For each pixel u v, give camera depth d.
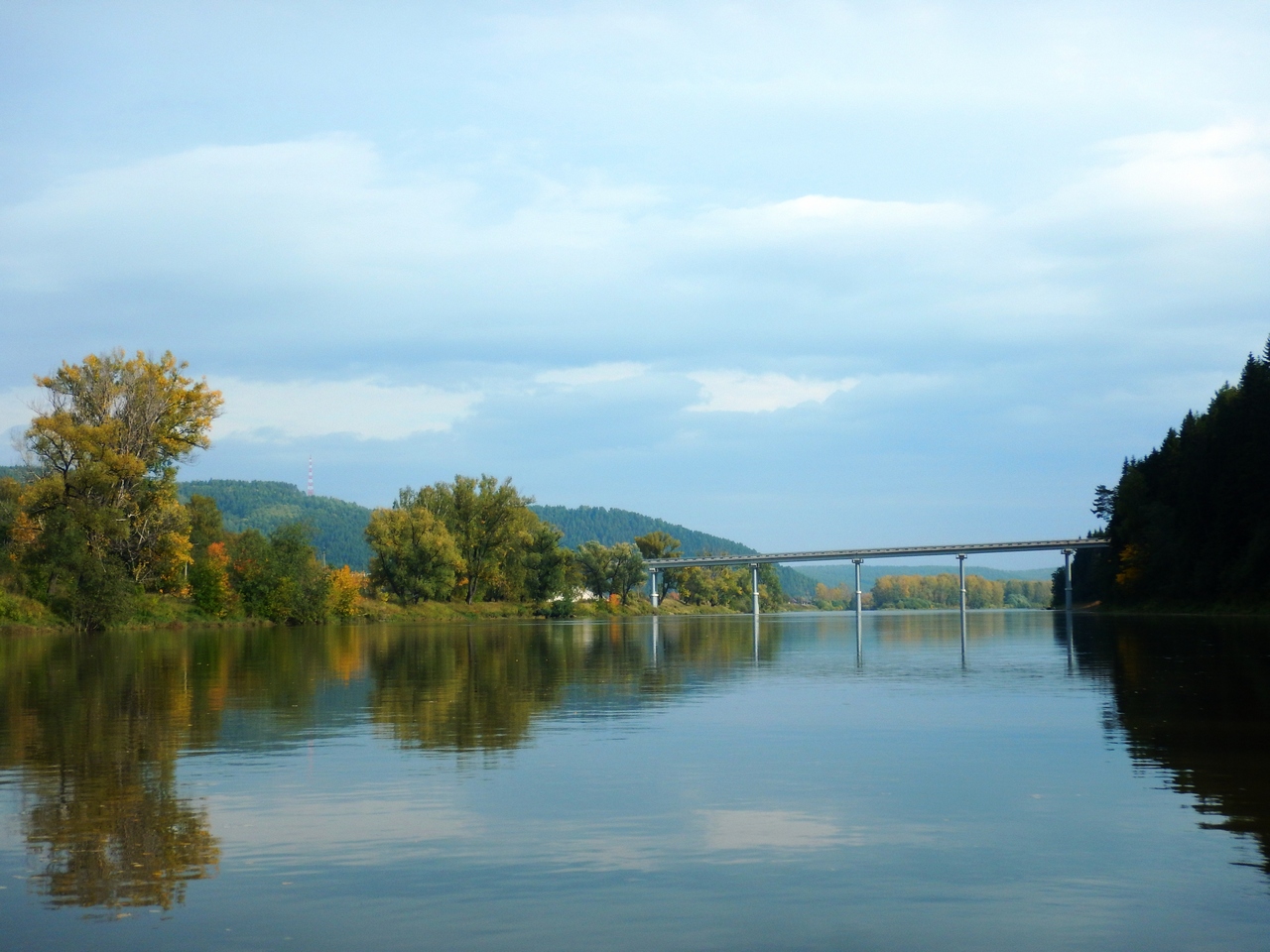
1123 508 142.62
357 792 16.50
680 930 10.45
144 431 94.44
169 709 28.20
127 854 13.05
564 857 12.88
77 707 28.78
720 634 98.81
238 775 17.94
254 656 54.91
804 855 12.93
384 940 10.23
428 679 38.53
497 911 10.99
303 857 12.92
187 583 112.62
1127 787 16.61
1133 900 11.24
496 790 16.61
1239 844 13.26
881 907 11.08
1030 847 13.21
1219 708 26.69
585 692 32.94
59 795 16.36
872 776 17.64
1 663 48.56
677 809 15.30
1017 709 27.02
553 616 181.12
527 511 197.25
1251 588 101.94
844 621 167.25
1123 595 136.62
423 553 164.88
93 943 10.14
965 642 69.81
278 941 10.20
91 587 89.31
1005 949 9.97
